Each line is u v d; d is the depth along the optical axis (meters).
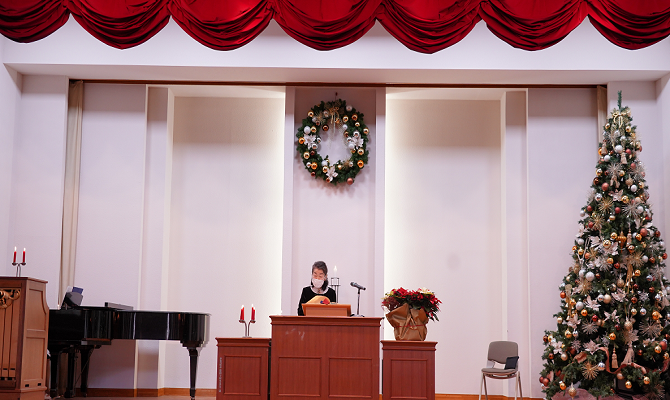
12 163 8.48
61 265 8.50
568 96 8.83
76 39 8.27
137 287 8.55
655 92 8.48
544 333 8.37
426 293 6.16
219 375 6.11
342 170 8.80
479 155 9.23
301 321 6.02
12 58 8.25
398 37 7.92
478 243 9.08
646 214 7.36
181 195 9.19
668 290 7.33
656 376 6.99
